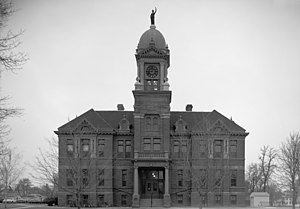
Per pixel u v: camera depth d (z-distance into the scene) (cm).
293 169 5131
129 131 8044
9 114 2409
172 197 7838
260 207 7450
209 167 5872
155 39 8206
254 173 11394
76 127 7750
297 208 6962
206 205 7650
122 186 7931
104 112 8544
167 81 8062
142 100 7888
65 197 7544
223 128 7838
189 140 7688
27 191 14225
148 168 7806
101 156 7850
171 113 8525
